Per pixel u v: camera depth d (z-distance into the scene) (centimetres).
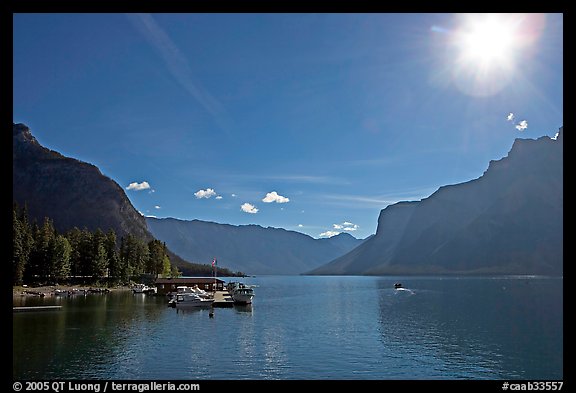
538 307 11056
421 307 11244
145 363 4522
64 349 5097
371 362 4778
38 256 14162
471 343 5953
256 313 9500
